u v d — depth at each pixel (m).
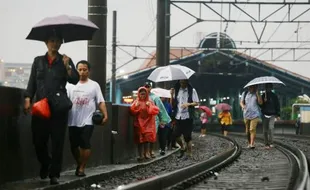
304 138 36.91
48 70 9.45
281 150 19.70
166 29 32.56
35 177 10.29
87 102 10.54
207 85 70.50
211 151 22.14
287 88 67.38
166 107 18.67
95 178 11.06
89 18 14.30
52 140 9.37
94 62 14.23
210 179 11.71
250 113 20.34
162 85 28.59
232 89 70.94
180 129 16.95
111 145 14.47
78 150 10.80
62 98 9.39
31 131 10.14
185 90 16.83
